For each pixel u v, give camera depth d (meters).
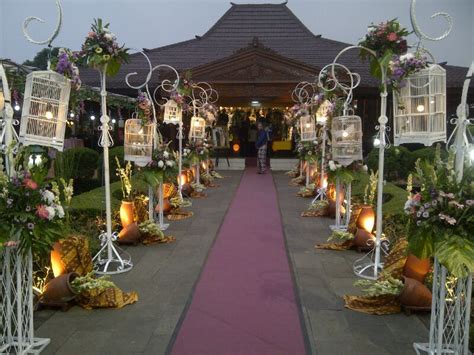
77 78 4.50
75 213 8.11
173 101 10.55
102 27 5.73
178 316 4.71
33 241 3.63
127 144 7.31
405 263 5.00
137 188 10.02
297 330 4.41
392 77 5.00
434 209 3.47
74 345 4.12
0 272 4.15
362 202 9.39
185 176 12.09
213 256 6.78
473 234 3.40
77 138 19.47
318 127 11.53
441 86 4.85
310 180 13.11
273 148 21.91
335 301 5.12
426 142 4.80
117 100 17.20
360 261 6.44
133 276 5.91
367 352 4.02
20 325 3.75
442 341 3.82
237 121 22.11
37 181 3.72
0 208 3.52
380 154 5.82
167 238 7.53
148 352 4.00
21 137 3.96
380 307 4.85
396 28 5.43
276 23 25.28
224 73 18.58
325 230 8.37
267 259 6.64
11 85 6.11
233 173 18.08
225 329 4.43
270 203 11.23
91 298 4.89
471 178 3.48
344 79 16.97
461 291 3.77
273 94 18.64
